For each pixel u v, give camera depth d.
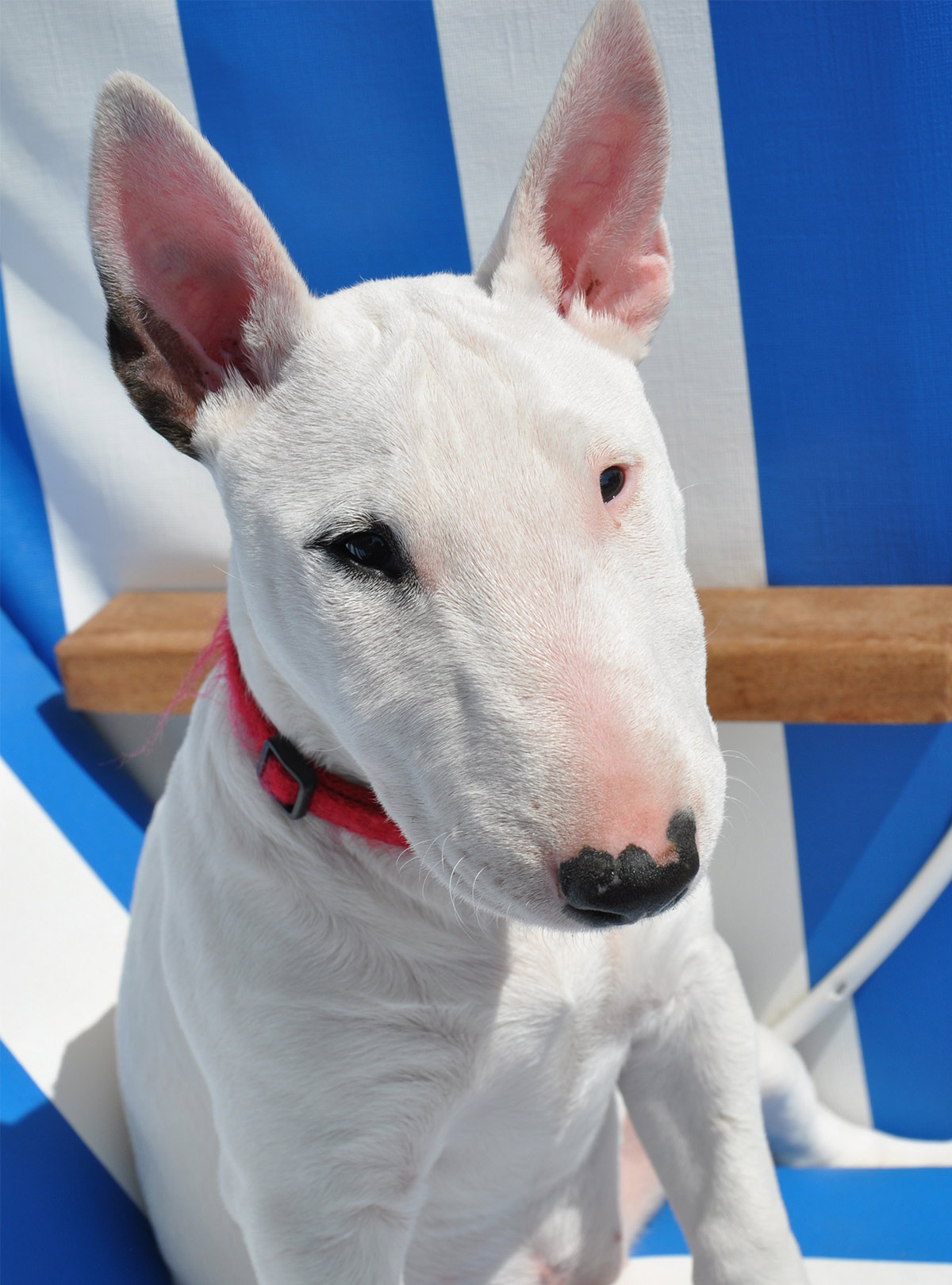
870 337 1.86
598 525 1.02
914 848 2.00
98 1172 1.81
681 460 1.99
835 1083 2.18
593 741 0.92
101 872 2.11
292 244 2.02
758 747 2.00
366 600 1.04
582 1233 1.69
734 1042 1.47
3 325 2.11
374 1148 1.31
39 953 1.96
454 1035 1.30
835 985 2.06
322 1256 1.34
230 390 1.18
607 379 1.12
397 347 1.07
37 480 2.19
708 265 1.88
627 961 1.38
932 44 1.72
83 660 2.10
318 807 1.26
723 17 1.76
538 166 1.16
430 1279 1.64
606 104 1.17
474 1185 1.51
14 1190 1.70
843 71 1.75
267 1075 1.29
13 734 2.15
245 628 1.29
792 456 1.95
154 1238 1.84
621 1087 1.58
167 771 2.29
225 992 1.31
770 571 2.02
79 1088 1.86
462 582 0.99
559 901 0.93
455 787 0.98
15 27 1.94
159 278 1.16
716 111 1.80
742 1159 1.47
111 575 2.25
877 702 1.80
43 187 2.03
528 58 1.86
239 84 1.94
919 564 1.96
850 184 1.80
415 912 1.27
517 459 1.00
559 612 0.97
